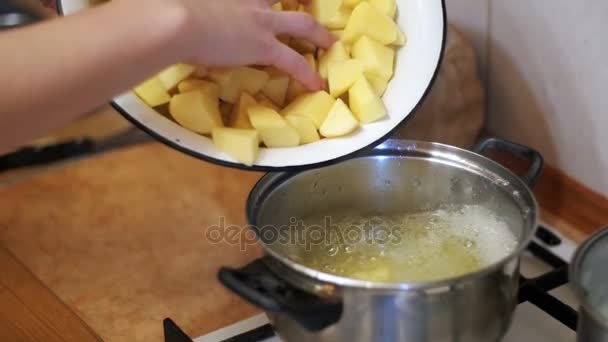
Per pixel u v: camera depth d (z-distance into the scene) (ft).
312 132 2.64
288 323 2.36
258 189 2.56
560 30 3.01
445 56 3.23
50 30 2.21
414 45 2.73
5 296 2.97
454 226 2.72
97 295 3.02
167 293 3.02
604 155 3.03
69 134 4.23
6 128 2.18
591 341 2.26
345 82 2.66
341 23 2.77
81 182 3.63
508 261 2.22
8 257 3.16
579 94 3.03
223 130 2.51
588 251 2.37
